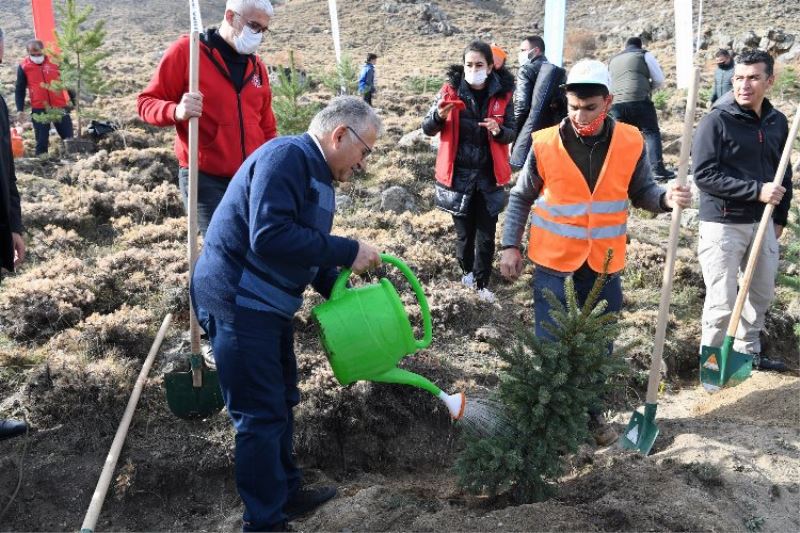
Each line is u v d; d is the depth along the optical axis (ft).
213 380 12.19
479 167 16.96
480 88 16.57
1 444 12.21
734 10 128.16
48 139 31.07
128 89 48.93
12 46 126.93
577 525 9.76
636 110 27.76
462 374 14.90
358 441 13.50
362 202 25.46
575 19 151.33
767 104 14.88
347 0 165.17
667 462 11.55
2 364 14.05
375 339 9.82
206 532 11.45
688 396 16.10
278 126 27.94
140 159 27.71
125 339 14.74
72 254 19.80
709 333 15.65
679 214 11.72
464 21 158.81
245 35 12.85
